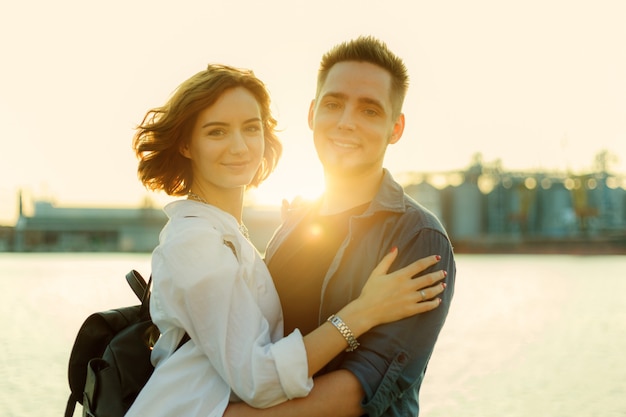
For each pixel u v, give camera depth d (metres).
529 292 29.52
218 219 2.68
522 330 16.11
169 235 2.61
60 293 25.86
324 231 2.93
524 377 10.41
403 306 2.50
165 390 2.52
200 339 2.49
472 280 39.50
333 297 2.75
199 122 2.79
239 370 2.42
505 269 56.09
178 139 2.84
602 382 10.02
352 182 2.89
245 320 2.49
